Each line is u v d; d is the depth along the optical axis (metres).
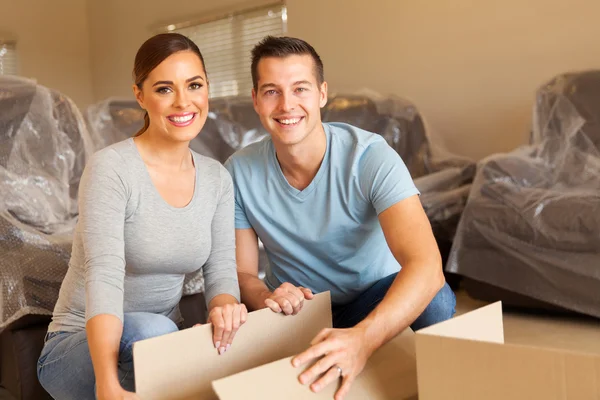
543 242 2.76
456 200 3.37
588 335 2.51
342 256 1.67
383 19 4.67
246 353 1.22
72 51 7.12
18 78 2.71
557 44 3.83
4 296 2.02
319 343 1.11
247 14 5.66
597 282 2.62
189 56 1.38
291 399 1.03
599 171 3.06
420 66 4.50
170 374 1.10
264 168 1.69
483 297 2.99
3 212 2.19
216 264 1.52
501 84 4.10
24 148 2.53
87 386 1.34
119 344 1.21
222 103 3.70
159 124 1.37
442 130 4.42
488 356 0.96
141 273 1.42
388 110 4.03
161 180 1.41
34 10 6.83
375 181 1.53
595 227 2.62
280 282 1.80
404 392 1.16
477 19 4.18
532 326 2.69
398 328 1.29
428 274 1.38
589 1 3.68
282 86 1.53
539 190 2.91
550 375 0.89
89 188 1.30
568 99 3.41
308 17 5.16
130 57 6.80
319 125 1.61
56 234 2.30
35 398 2.06
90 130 3.19
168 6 6.36
